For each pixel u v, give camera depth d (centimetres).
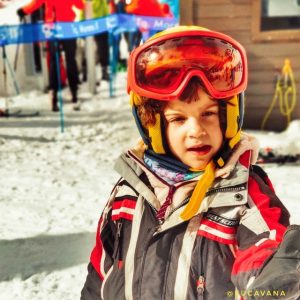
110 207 127
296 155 484
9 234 314
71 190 401
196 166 106
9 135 605
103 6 820
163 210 112
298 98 599
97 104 817
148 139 115
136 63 105
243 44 591
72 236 310
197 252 106
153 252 110
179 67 100
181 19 582
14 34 578
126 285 114
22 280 259
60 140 580
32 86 938
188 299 105
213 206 105
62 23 586
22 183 420
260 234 96
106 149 539
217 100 102
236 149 107
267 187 108
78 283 255
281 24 589
